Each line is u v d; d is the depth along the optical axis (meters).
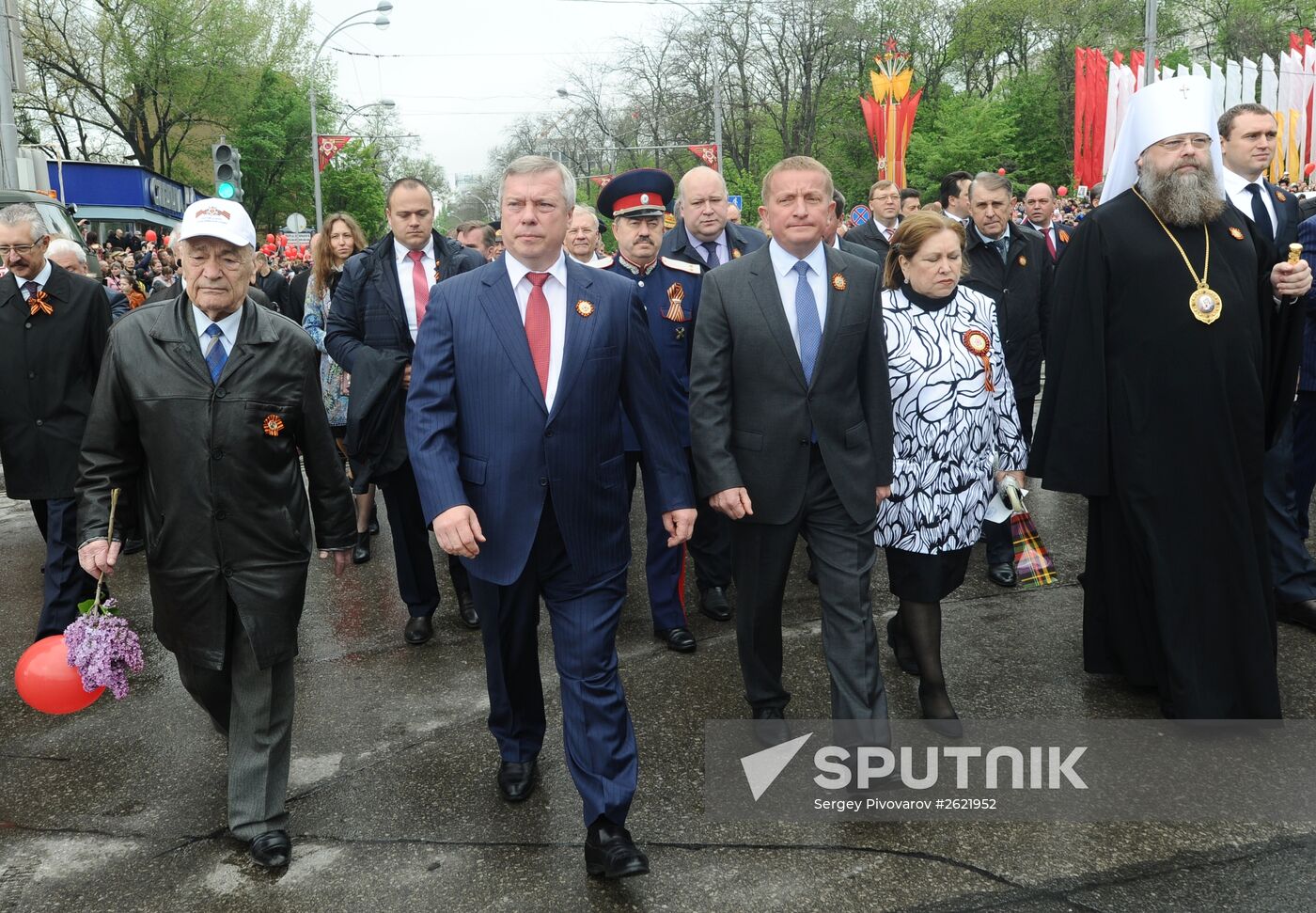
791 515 3.42
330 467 3.24
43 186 13.03
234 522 3.01
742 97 42.22
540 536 3.04
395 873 2.98
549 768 3.56
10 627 5.29
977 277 5.96
